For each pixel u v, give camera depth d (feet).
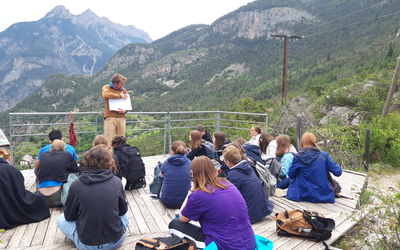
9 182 11.58
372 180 24.27
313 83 139.13
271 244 9.11
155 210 13.75
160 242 8.18
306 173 14.93
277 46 581.53
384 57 209.26
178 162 13.71
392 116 34.35
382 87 69.41
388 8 469.98
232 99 328.08
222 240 7.64
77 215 9.31
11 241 10.63
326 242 10.85
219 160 14.58
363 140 29.91
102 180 9.23
